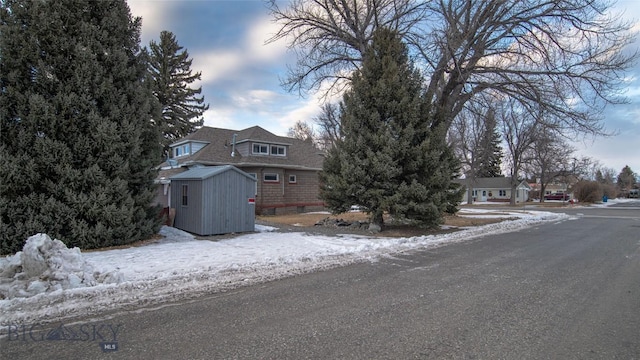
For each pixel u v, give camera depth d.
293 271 6.16
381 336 3.44
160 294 4.74
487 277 5.83
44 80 7.75
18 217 7.46
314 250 7.95
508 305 4.38
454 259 7.37
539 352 3.09
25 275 4.81
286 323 3.79
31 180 7.56
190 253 7.55
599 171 79.81
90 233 7.96
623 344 3.24
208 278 5.54
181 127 33.12
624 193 81.56
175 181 11.97
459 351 3.11
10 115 7.62
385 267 6.58
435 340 3.34
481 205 40.44
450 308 4.27
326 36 15.47
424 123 11.68
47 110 7.62
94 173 8.06
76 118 8.05
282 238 10.07
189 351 3.12
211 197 10.66
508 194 54.53
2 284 4.64
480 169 47.03
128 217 8.52
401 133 11.38
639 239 10.72
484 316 3.99
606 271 6.28
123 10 9.20
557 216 20.45
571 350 3.13
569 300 4.59
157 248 8.21
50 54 7.96
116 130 8.55
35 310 4.05
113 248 8.16
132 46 9.58
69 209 7.80
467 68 14.34
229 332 3.54
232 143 21.47
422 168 11.40
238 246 8.55
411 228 12.46
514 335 3.46
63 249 5.23
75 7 8.30
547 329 3.61
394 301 4.54
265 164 19.95
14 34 7.60
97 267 5.99
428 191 10.98
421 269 6.42
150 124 9.75
